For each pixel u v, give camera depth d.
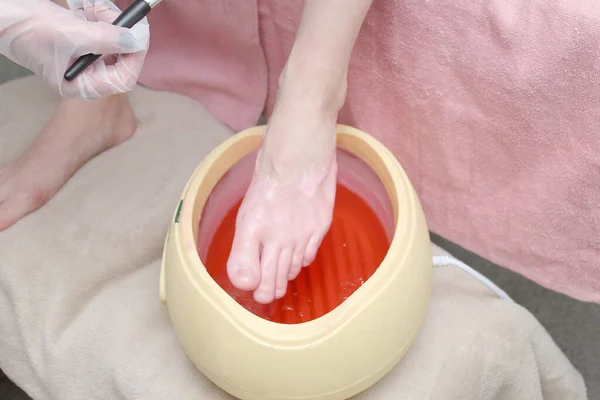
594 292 0.83
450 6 0.72
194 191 0.73
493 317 0.80
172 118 1.03
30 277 0.83
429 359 0.76
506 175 0.81
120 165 0.95
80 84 0.65
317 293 0.80
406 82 0.81
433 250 0.90
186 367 0.76
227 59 1.00
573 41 0.66
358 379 0.65
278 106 0.73
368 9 0.73
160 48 1.07
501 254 0.89
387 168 0.74
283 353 0.61
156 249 0.88
